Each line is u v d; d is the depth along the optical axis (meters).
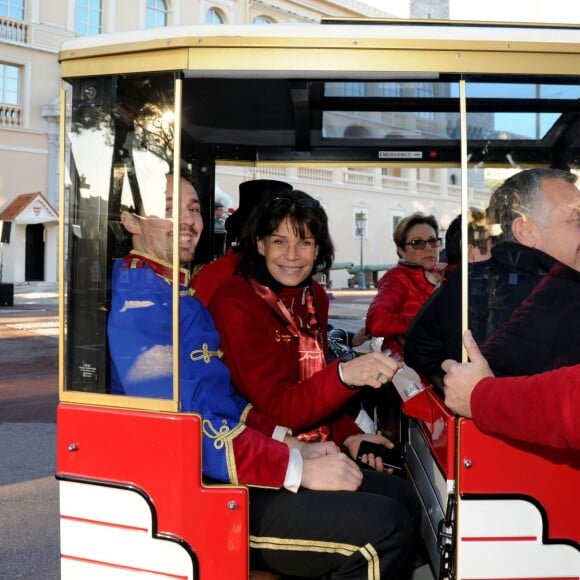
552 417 1.33
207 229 2.68
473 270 1.60
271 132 2.61
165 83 1.56
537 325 1.59
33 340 10.14
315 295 2.13
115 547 1.60
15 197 19.91
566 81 1.58
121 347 1.60
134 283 1.59
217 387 1.65
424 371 1.95
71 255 1.62
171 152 1.57
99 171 1.61
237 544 1.53
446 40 1.53
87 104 1.61
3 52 19.42
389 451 2.09
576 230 1.59
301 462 1.62
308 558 1.61
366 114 2.39
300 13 18.77
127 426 1.58
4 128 19.55
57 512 3.54
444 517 1.61
